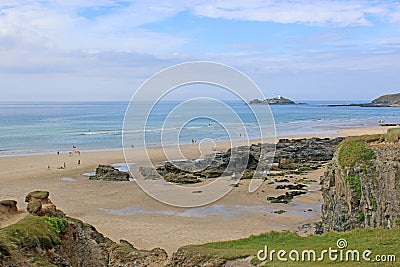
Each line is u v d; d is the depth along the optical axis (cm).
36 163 6869
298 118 17362
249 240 1967
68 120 16000
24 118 17425
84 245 2434
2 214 2377
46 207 2602
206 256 1697
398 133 3023
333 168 3164
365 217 2736
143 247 2959
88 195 4662
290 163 6562
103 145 9025
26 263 1745
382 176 2695
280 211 3969
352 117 17875
